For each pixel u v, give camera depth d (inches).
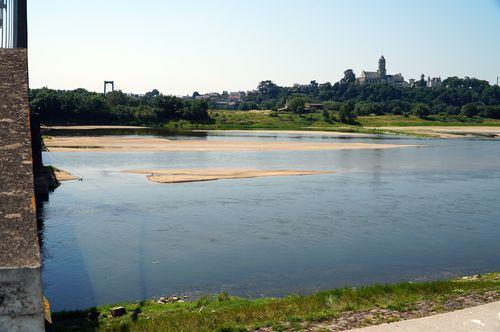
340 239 1139.3
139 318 567.8
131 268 912.9
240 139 4581.7
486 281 733.9
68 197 1644.9
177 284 828.6
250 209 1467.8
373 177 2215.8
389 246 1085.1
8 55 461.7
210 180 2054.6
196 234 1170.0
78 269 901.2
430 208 1513.3
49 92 6190.9
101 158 2861.7
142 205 1515.7
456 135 5812.0
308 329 467.8
